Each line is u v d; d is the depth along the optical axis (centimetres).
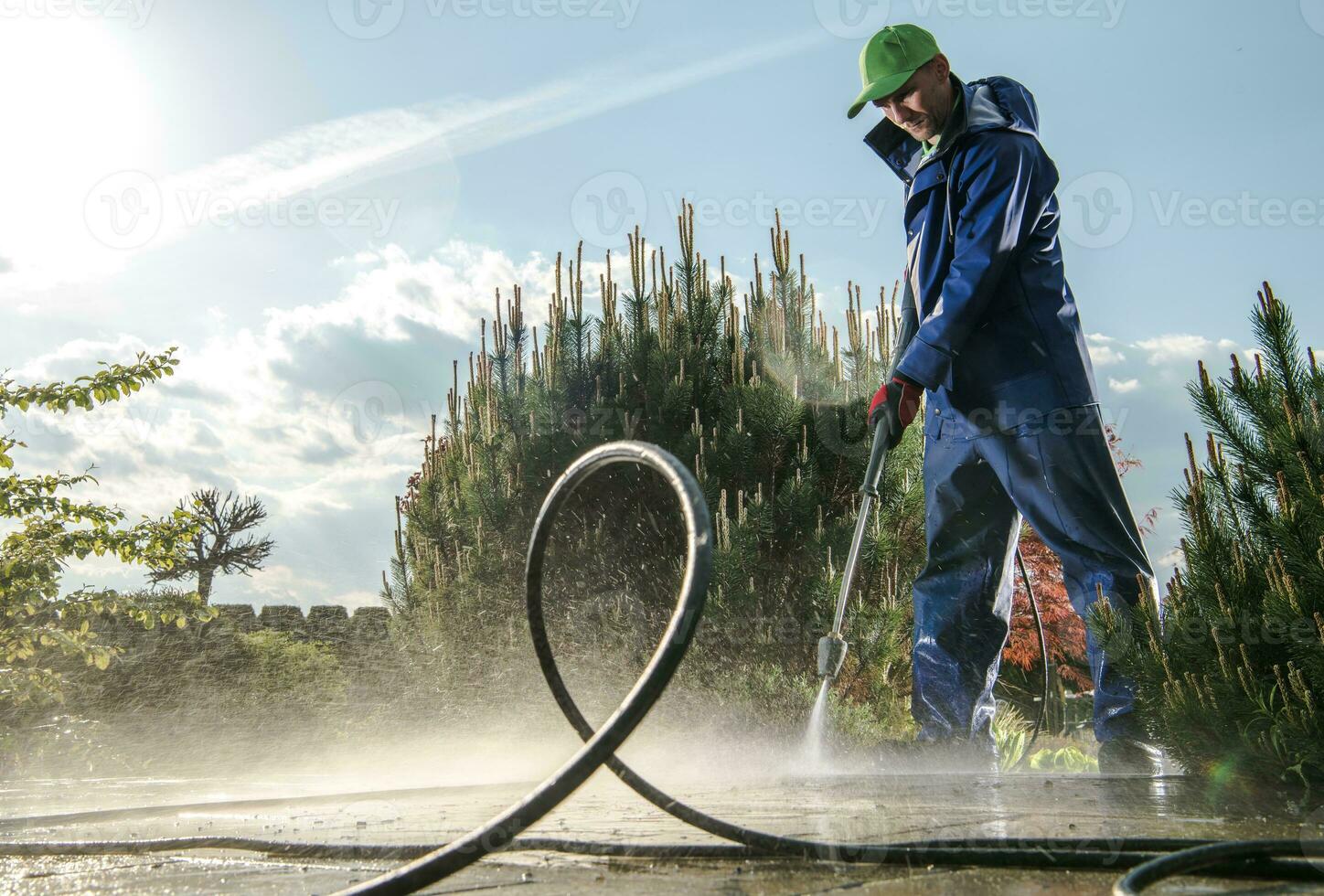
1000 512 372
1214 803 227
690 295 689
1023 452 346
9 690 719
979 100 354
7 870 144
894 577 592
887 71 356
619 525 638
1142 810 208
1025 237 347
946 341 340
